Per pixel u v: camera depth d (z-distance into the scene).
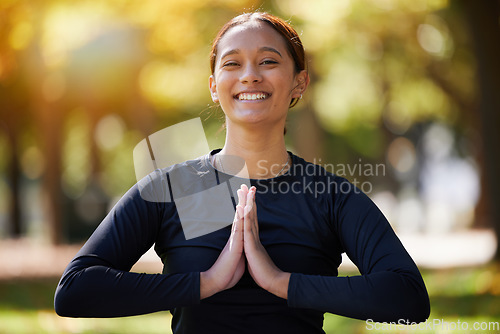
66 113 34.12
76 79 30.70
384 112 39.16
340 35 24.61
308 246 3.53
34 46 23.31
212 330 3.50
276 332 3.47
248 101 3.65
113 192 43.44
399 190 53.09
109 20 22.08
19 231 41.91
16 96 34.44
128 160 43.12
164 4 21.61
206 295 3.36
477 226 39.50
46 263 22.73
